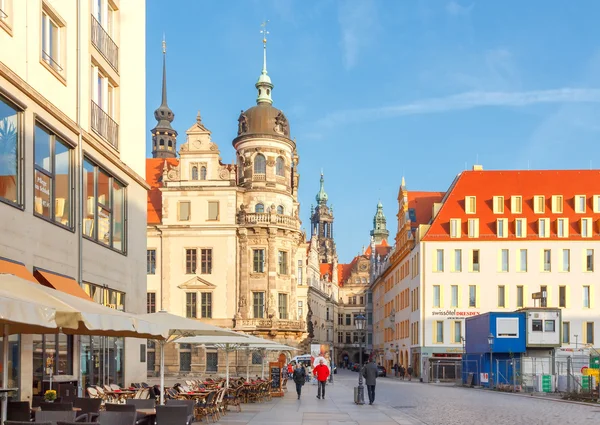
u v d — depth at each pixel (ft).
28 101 71.26
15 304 32.09
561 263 247.09
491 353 173.99
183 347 231.30
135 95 110.32
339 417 85.87
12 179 68.80
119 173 101.50
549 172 263.70
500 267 248.11
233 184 241.76
